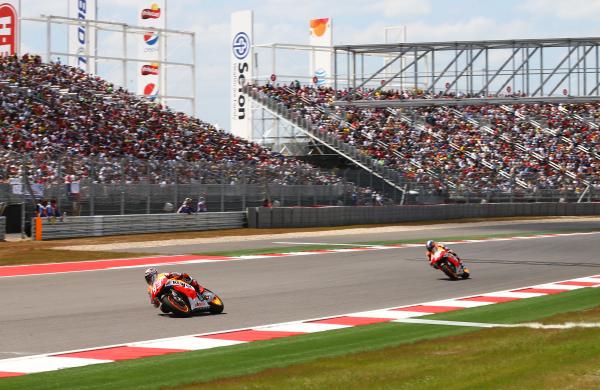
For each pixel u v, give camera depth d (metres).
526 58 126.62
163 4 149.88
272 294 39.91
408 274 49.53
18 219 76.19
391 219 109.56
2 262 54.97
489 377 18.67
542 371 19.33
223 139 128.88
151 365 22.38
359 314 33.06
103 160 81.25
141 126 116.50
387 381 18.64
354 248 69.50
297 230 92.06
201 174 90.56
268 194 98.06
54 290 41.09
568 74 126.31
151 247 68.69
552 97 124.44
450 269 46.25
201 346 25.67
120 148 105.94
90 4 140.38
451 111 150.88
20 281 45.03
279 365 22.14
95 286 42.78
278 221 94.62
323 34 189.00
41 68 118.00
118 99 124.00
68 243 70.50
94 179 79.62
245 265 54.56
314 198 104.00
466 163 136.00
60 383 20.03
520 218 123.81
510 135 144.50
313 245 72.44
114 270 50.91
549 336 25.31
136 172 83.69
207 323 30.73
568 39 124.31
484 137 143.38
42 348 25.62
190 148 118.25
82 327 29.81
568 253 65.50
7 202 75.50
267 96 152.12
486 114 149.88
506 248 70.50
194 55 152.50
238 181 94.75
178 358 23.50
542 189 131.88
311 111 149.00
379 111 150.12
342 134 141.00
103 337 27.66
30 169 76.25
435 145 140.50
